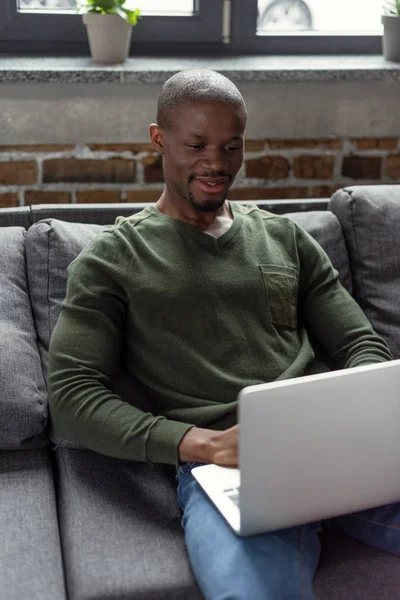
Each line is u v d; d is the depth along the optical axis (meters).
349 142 2.52
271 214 1.73
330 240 1.89
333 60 2.52
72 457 1.53
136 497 1.45
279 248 1.67
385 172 2.58
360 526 1.34
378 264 1.90
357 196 1.93
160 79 2.29
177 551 1.32
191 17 2.50
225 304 1.55
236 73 2.33
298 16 2.58
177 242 1.57
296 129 2.46
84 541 1.32
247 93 2.39
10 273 1.70
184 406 1.50
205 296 1.54
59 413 1.45
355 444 1.22
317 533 1.36
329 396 1.19
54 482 1.55
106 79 2.26
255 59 2.50
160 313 1.52
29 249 1.74
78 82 2.27
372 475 1.26
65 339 1.49
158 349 1.52
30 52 2.44
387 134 2.53
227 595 1.18
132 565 1.28
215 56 2.52
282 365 1.56
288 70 2.35
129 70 2.27
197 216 1.60
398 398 1.23
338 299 1.69
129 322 1.54
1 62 2.30
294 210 1.99
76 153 2.36
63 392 1.45
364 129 2.51
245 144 2.45
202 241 1.58
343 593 1.24
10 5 2.39
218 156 1.53
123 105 2.34
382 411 1.23
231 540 1.25
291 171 2.51
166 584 1.25
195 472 1.36
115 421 1.41
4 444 1.53
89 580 1.24
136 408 1.48
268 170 2.49
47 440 1.58
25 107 2.28
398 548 1.31
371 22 2.62
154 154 2.41
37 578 1.25
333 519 1.38
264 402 1.15
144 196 2.45
